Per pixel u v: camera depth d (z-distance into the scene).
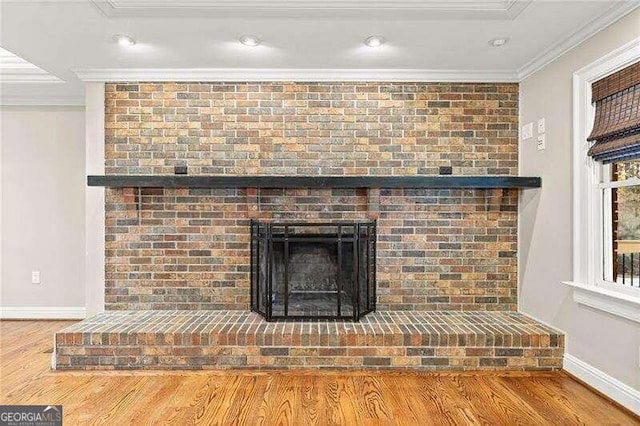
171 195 3.47
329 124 3.47
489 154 3.48
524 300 3.37
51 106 4.16
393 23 2.57
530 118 3.30
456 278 3.48
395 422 2.21
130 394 2.52
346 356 2.87
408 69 3.37
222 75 3.42
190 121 3.47
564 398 2.48
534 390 2.58
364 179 3.17
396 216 3.48
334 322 3.12
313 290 3.40
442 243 3.49
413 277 3.48
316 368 2.87
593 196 2.61
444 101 3.48
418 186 3.18
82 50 3.00
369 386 2.64
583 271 2.64
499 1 2.36
